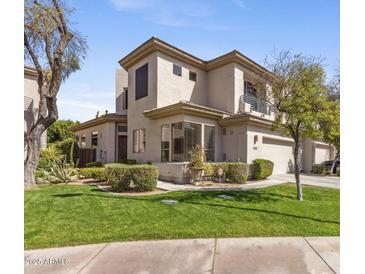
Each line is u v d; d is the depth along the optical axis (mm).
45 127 11547
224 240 4832
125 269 3684
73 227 5363
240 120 13883
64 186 10914
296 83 8500
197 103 16734
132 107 16828
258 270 3686
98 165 17391
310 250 4414
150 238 4883
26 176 10867
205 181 12508
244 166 12570
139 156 15859
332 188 11391
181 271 3635
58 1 11422
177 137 13008
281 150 18234
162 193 9477
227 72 16234
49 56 11289
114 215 6297
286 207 7488
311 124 8188
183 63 16016
